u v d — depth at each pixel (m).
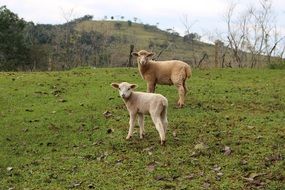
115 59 46.66
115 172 10.52
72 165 11.12
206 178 9.91
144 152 11.52
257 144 11.71
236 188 9.41
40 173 10.77
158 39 66.31
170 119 14.09
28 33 55.72
